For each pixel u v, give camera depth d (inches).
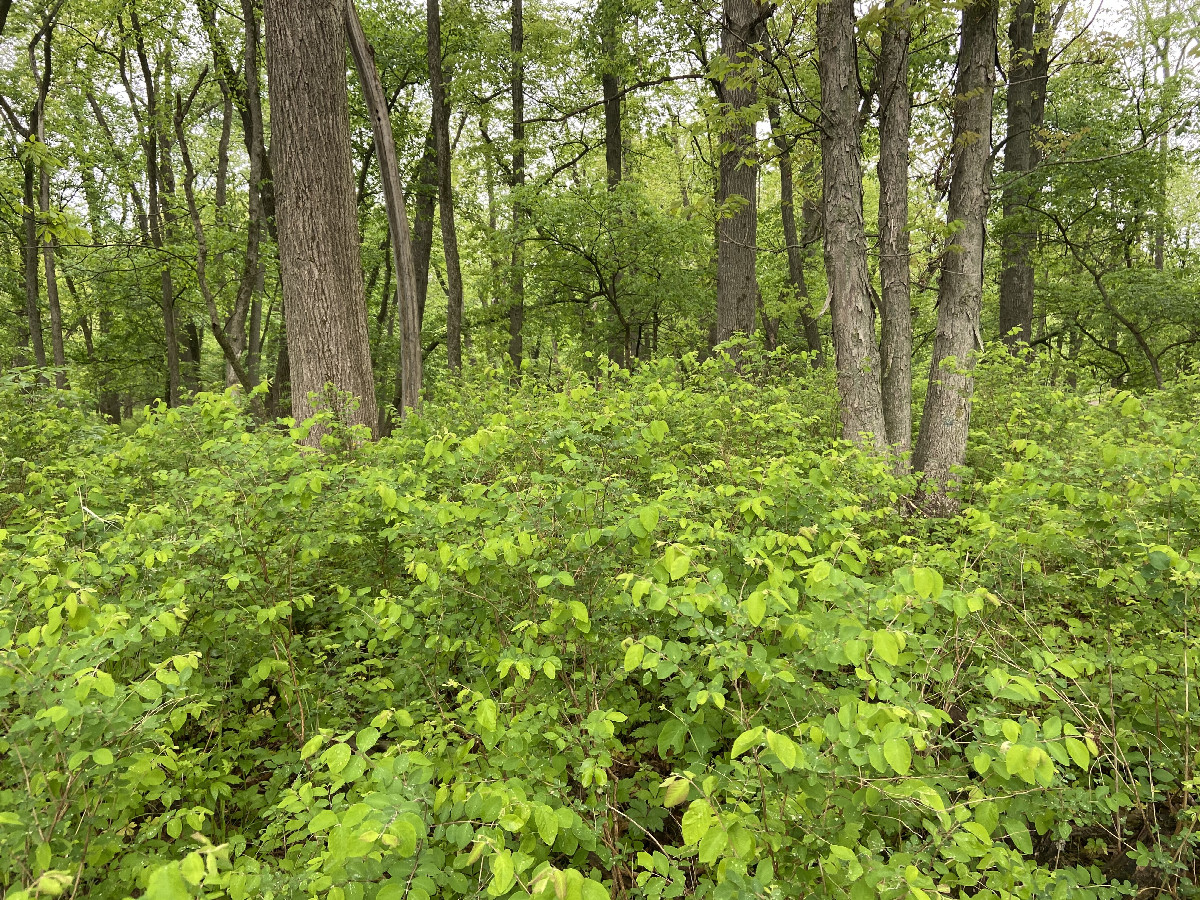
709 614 93.8
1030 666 104.9
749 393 243.0
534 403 218.2
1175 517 118.1
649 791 101.2
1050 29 393.1
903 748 63.2
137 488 181.0
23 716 71.2
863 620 82.2
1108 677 106.8
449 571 113.0
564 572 97.9
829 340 668.7
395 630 107.5
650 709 116.7
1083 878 83.9
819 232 534.6
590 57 606.9
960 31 300.5
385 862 66.7
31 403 210.4
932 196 325.7
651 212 504.4
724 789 73.1
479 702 80.4
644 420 165.3
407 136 674.2
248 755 120.9
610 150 612.1
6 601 95.8
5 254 621.6
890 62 281.9
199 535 123.7
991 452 248.7
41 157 264.1
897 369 304.3
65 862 67.6
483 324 617.3
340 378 259.0
